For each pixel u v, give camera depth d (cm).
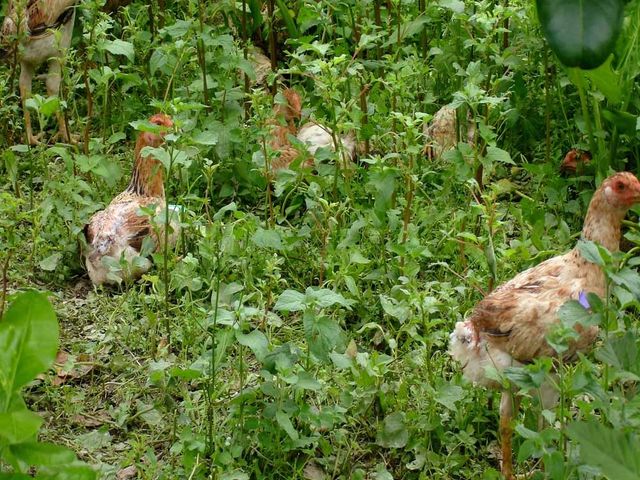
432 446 562
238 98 803
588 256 454
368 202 752
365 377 549
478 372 542
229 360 602
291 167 711
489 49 794
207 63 855
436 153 816
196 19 830
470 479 539
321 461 545
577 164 786
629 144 773
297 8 945
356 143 825
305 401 583
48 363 335
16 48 852
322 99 830
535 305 525
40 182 819
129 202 722
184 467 524
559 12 312
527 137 855
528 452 447
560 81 776
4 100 884
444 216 723
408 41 920
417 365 587
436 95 878
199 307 591
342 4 877
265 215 737
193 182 755
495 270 609
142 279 698
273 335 651
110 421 589
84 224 718
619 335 504
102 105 916
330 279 651
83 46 926
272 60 907
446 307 616
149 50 909
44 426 582
